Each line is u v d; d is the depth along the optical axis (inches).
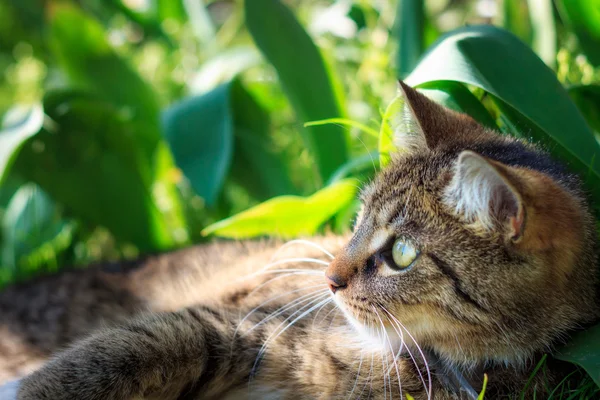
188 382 24.0
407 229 22.2
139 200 33.8
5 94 48.9
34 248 33.7
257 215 27.6
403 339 22.9
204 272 27.6
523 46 25.2
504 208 21.2
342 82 34.6
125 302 27.8
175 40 43.3
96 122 33.4
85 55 35.4
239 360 24.4
